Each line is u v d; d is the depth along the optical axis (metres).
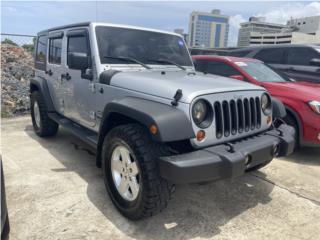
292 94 4.70
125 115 2.80
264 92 3.27
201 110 2.64
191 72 3.98
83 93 3.93
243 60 5.96
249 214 3.11
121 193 2.97
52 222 2.87
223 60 5.85
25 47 11.81
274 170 4.27
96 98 3.63
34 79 5.55
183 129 2.50
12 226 2.79
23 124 6.59
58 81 4.72
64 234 2.70
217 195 3.50
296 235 2.79
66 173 3.98
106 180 3.15
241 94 2.97
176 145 2.73
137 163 2.65
